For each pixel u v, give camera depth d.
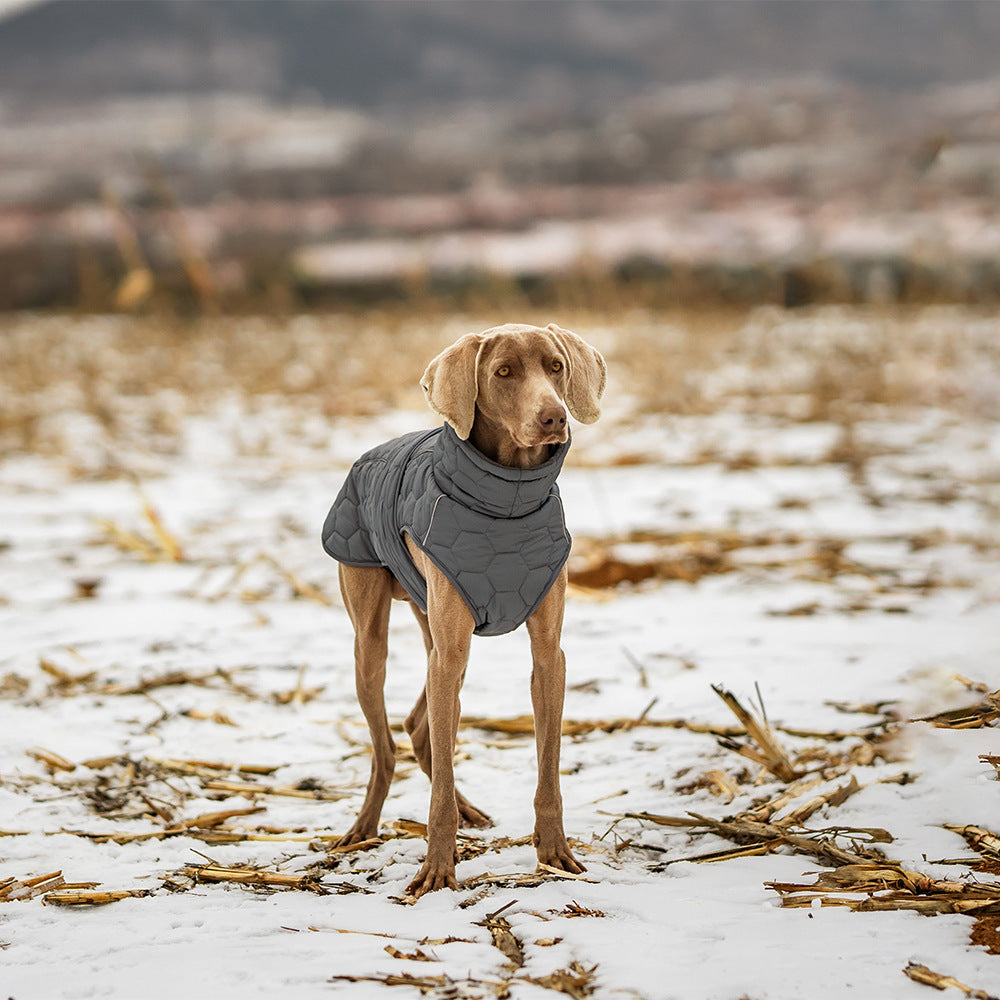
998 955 3.30
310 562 8.98
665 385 16.12
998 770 4.53
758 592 7.76
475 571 4.01
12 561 9.38
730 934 3.49
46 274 33.50
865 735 5.08
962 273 20.38
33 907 3.89
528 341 4.00
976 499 9.95
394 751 4.59
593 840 4.33
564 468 12.47
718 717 5.48
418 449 4.40
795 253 24.83
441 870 3.95
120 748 5.42
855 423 13.83
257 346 23.16
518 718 5.60
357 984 3.26
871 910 3.62
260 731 5.62
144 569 9.05
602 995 3.14
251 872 4.11
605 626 7.13
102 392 18.52
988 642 6.21
